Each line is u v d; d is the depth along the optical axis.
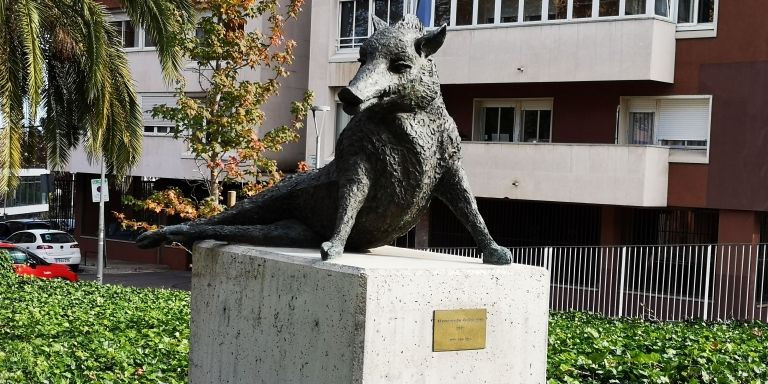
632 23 20.62
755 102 20.16
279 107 27.97
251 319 5.37
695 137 20.98
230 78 17.33
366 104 4.76
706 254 19.20
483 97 23.73
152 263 32.75
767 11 19.97
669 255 19.02
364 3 24.77
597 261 19.19
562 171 21.44
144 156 30.20
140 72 30.72
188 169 29.19
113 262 33.19
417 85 4.98
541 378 5.22
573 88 22.47
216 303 5.75
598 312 17.48
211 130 17.02
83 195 34.81
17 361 8.93
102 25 14.69
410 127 5.07
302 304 4.94
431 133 5.13
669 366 8.62
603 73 20.98
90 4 14.57
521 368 5.14
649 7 20.47
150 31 15.55
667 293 17.80
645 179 20.48
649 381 8.19
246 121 17.16
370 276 4.59
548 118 23.06
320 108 19.50
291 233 5.66
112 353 9.51
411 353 4.73
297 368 4.96
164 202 17.41
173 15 15.73
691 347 10.33
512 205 23.50
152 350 9.93
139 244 6.19
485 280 4.98
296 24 28.23
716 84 20.59
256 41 17.55
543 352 5.22
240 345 5.46
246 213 5.90
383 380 4.64
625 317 16.55
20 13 13.39
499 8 22.44
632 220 22.14
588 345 10.36
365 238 5.36
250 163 20.69
